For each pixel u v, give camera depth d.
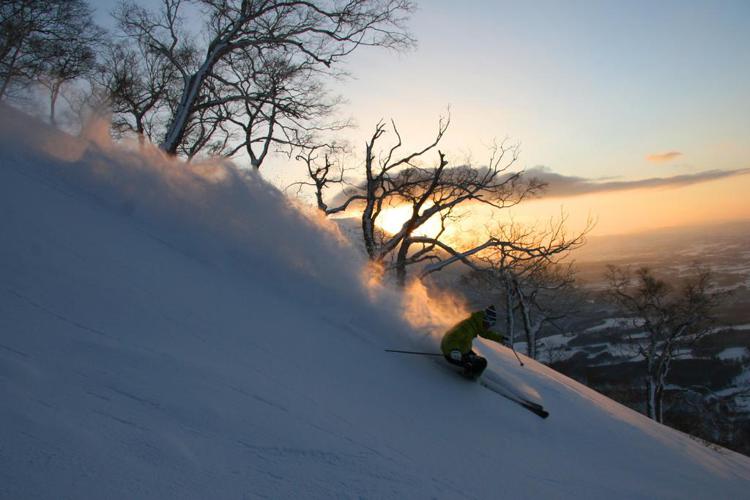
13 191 7.29
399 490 4.07
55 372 3.84
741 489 8.77
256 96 19.80
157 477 3.10
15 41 17.77
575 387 11.34
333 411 5.10
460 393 7.57
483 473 5.19
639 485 6.89
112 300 5.47
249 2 18.06
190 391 4.29
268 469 3.65
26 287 5.04
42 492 2.66
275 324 6.96
